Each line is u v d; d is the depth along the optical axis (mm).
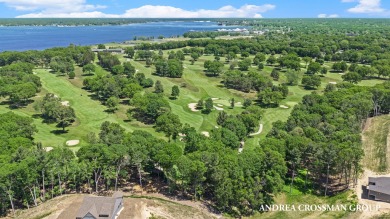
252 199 78312
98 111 151750
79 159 87812
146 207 78562
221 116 128250
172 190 87938
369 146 113688
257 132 131375
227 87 192250
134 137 93125
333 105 135000
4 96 156125
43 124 134500
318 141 97188
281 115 151250
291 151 91188
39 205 80562
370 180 85500
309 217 77938
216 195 81562
